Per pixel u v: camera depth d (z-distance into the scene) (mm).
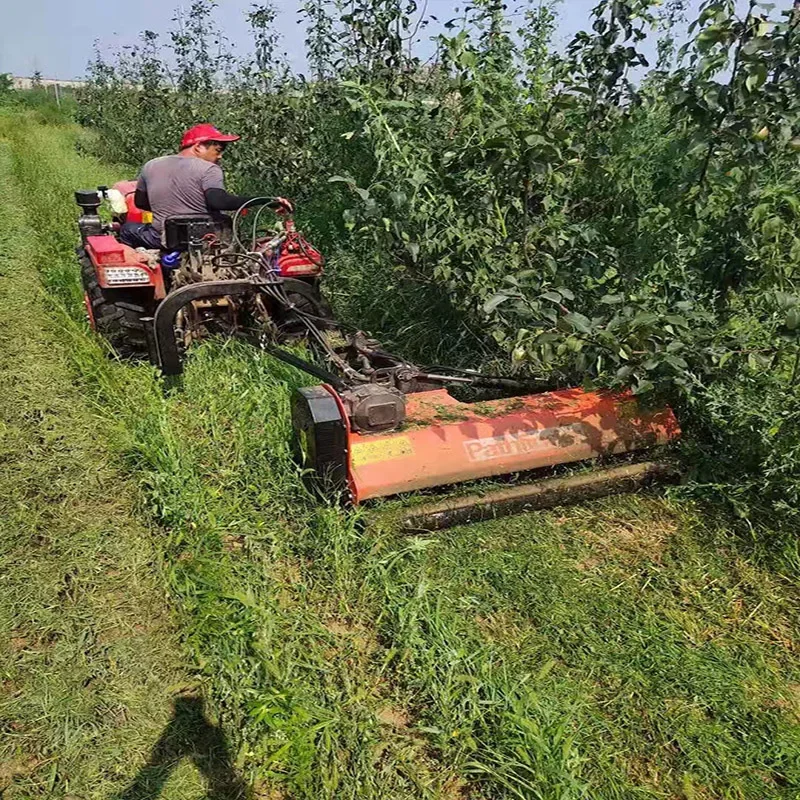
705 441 4000
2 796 2297
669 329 3562
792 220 3762
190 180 5426
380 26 6117
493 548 3447
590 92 4125
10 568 3264
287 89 8219
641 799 2322
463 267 4590
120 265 5152
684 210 4016
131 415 4402
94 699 2643
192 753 2467
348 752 2439
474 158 4340
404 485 3428
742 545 3475
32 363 5215
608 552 3453
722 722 2602
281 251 5340
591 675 2773
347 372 3902
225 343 5000
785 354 3602
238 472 3920
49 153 15398
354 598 3115
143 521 3625
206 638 2861
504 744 2418
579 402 3859
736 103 3504
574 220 4781
